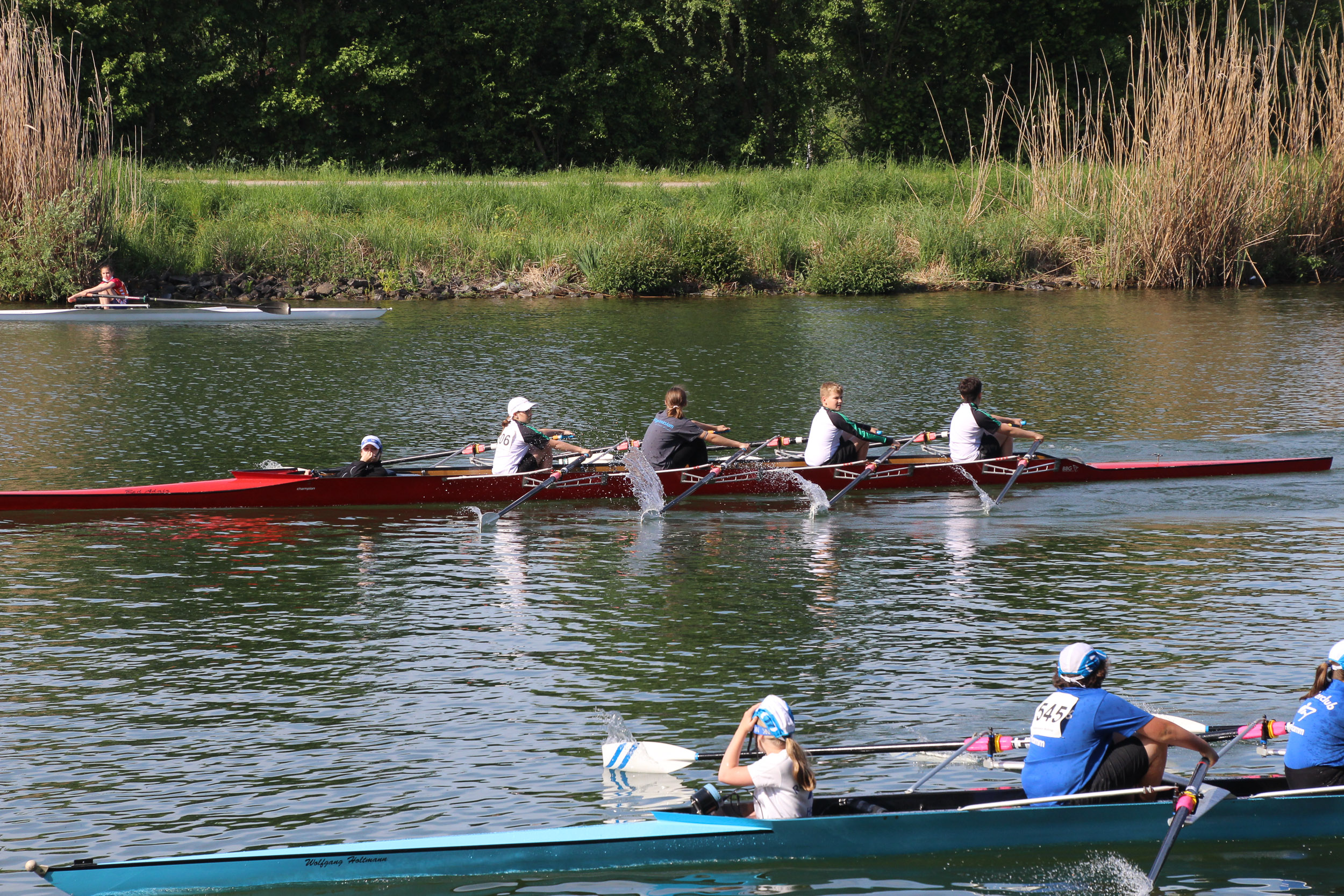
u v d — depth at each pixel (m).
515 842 16.66
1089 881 16.55
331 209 98.00
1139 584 28.72
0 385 53.31
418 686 22.91
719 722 21.23
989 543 32.59
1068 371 57.62
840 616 26.80
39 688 22.70
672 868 16.89
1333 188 93.56
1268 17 118.06
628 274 88.06
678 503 37.22
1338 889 16.33
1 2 82.62
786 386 54.16
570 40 134.50
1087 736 17.03
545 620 26.66
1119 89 134.25
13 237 79.12
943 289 91.62
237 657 24.36
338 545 32.59
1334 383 54.47
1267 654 23.89
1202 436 44.78
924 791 18.16
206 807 18.30
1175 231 89.44
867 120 149.75
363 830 17.61
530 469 37.78
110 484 37.62
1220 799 16.97
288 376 56.47
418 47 130.25
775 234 93.94
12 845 17.14
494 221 97.56
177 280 84.69
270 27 127.31
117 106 121.44
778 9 143.00
